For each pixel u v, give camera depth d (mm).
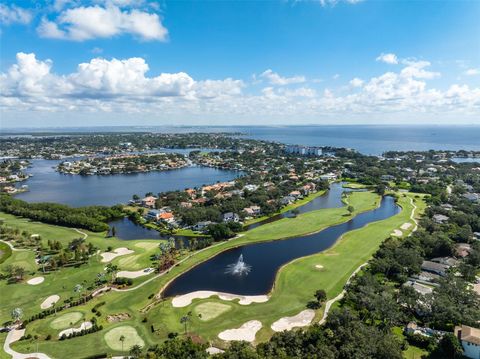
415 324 93125
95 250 153125
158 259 145375
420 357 82438
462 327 86938
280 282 123875
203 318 101375
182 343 83625
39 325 99125
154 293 117438
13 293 117062
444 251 140625
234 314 103438
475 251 134250
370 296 99312
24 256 147875
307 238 174375
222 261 146000
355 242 162625
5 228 180125
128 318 102875
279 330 94875
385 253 135250
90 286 121938
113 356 84938
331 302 108688
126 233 189875
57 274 131000
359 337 80812
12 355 85812
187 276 132000
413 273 126438
